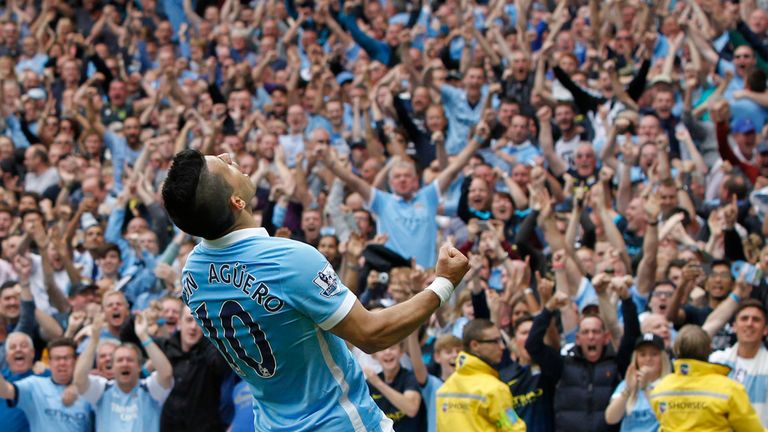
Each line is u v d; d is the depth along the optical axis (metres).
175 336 11.55
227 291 5.32
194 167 5.29
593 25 20.47
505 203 14.71
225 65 21.61
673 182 14.33
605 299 10.99
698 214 14.96
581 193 13.52
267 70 20.97
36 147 18.92
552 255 13.02
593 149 15.93
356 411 5.36
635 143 16.22
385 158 17.70
